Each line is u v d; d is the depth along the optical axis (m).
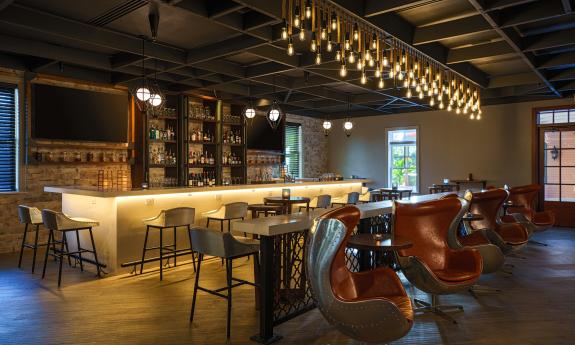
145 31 5.37
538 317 3.78
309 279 2.64
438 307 3.90
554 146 9.38
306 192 8.83
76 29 5.06
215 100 8.95
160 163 8.12
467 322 3.65
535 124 9.52
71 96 7.25
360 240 3.20
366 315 2.51
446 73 7.07
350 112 12.16
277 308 3.52
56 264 5.90
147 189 5.73
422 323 3.63
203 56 6.04
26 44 5.66
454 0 4.57
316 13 4.66
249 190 7.32
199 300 4.25
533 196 6.73
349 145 12.34
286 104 10.54
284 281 3.72
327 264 2.53
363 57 5.29
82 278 5.15
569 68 7.34
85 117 7.42
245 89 8.85
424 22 5.20
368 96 9.77
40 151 6.99
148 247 5.71
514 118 9.77
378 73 5.54
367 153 12.01
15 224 6.75
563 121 9.22
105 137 7.68
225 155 9.40
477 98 8.38
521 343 3.22
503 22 4.71
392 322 2.49
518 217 5.79
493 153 10.04
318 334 3.38
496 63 7.21
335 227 2.50
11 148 6.76
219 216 5.91
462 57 6.22
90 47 6.12
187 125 8.39
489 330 3.48
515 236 4.92
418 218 3.55
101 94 7.65
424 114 10.99
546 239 7.79
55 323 3.62
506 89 9.27
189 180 8.28
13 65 6.47
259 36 5.05
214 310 3.94
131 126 8.09
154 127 8.20
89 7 4.61
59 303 4.17
